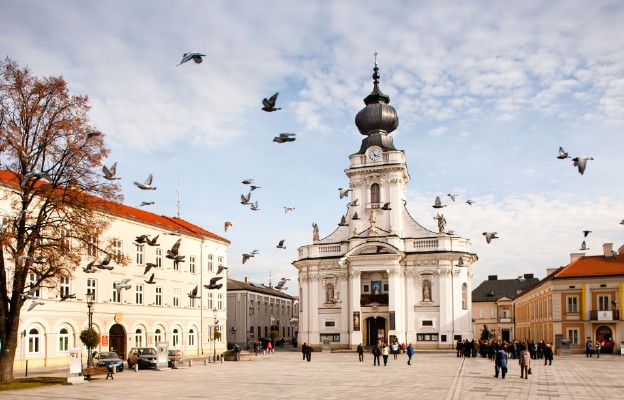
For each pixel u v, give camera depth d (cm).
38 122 3612
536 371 4356
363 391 3128
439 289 7838
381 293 7988
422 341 7806
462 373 4238
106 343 5734
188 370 4706
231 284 10606
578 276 6988
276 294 12112
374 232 8025
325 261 8306
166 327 6594
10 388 3247
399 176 8269
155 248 6519
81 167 3709
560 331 7019
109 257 3841
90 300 4731
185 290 6981
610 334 6831
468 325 7912
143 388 3303
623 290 6775
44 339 5050
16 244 3862
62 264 3622
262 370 4669
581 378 3788
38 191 3588
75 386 3422
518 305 10938
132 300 6109
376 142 8450
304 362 5741
